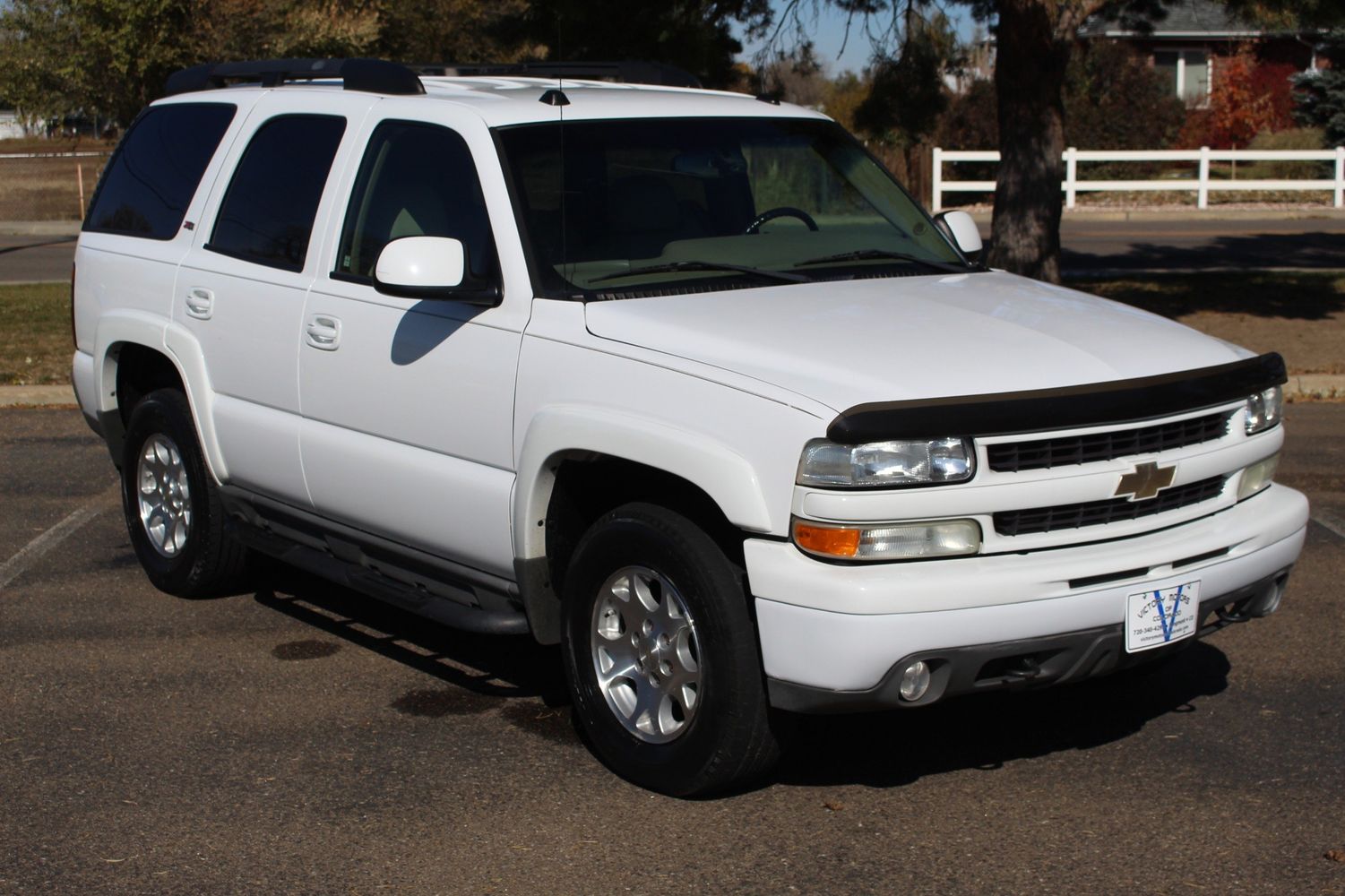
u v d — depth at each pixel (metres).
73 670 5.64
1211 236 24.64
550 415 4.52
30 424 10.53
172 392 6.43
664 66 6.65
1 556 7.23
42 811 4.39
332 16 29.17
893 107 15.22
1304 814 4.31
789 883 3.93
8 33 28.61
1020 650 4.03
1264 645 5.86
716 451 4.08
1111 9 15.11
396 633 6.13
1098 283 17.50
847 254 5.28
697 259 4.96
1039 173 13.80
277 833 4.24
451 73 6.43
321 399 5.45
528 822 4.32
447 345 4.92
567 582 4.67
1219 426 4.44
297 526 5.84
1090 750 4.84
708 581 4.19
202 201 6.27
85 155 37.50
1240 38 37.38
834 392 3.98
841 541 3.91
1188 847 4.12
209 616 6.33
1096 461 4.13
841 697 3.96
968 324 4.49
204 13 27.64
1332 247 22.56
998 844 4.15
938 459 3.92
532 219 4.86
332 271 5.46
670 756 4.39
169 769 4.71
